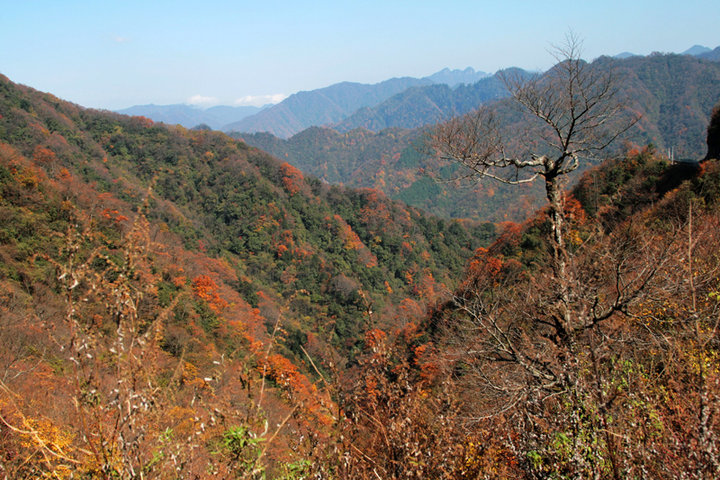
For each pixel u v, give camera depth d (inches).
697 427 71.6
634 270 157.6
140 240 61.0
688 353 99.3
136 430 59.1
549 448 89.4
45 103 2527.1
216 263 1777.8
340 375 84.1
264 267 2201.0
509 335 192.7
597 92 199.3
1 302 319.3
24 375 184.4
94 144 2500.0
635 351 132.0
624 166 808.3
